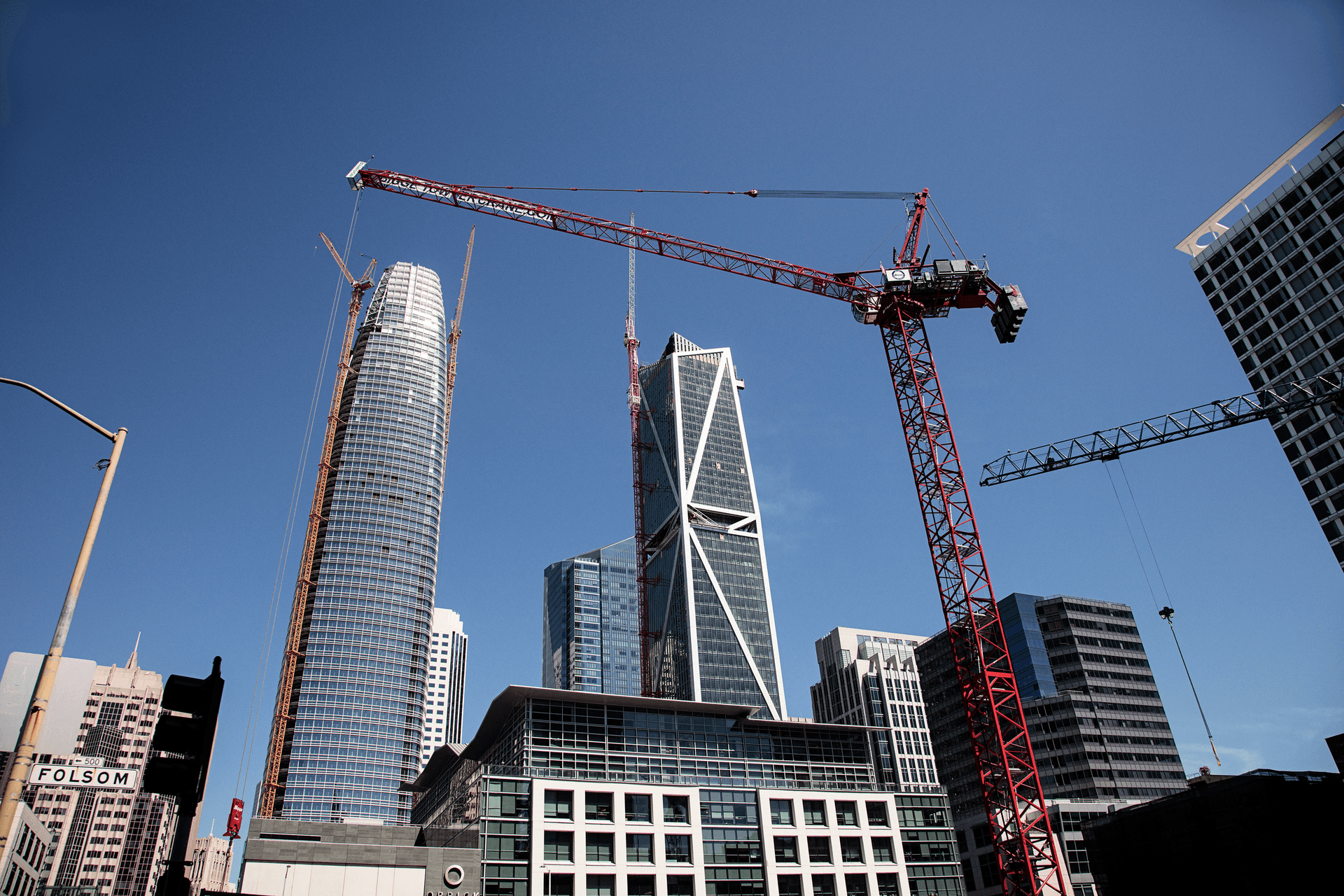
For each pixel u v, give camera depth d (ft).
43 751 75.87
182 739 70.49
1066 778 629.51
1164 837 351.87
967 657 341.41
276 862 306.96
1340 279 520.01
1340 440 499.51
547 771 377.50
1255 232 570.87
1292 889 301.02
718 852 369.91
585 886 337.93
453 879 322.14
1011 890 312.29
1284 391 534.37
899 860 395.75
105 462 92.53
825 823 393.91
